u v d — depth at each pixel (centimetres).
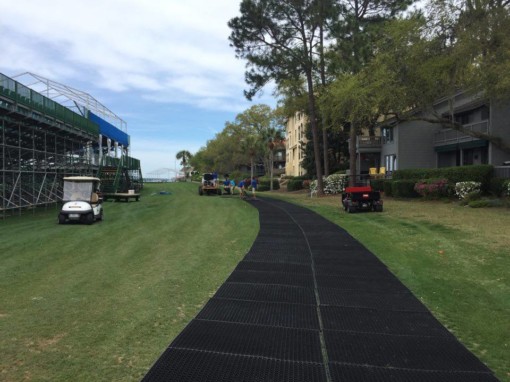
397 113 1914
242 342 431
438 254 873
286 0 2506
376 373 368
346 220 1483
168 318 510
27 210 2108
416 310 539
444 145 2842
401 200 2258
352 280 687
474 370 376
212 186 3591
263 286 650
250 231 1244
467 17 1548
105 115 3656
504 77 1337
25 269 772
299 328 473
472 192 1805
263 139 5619
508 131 2105
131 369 377
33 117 1878
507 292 616
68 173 2770
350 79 2141
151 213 1945
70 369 377
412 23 1675
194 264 809
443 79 1644
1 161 2155
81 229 1345
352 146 2711
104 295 606
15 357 401
